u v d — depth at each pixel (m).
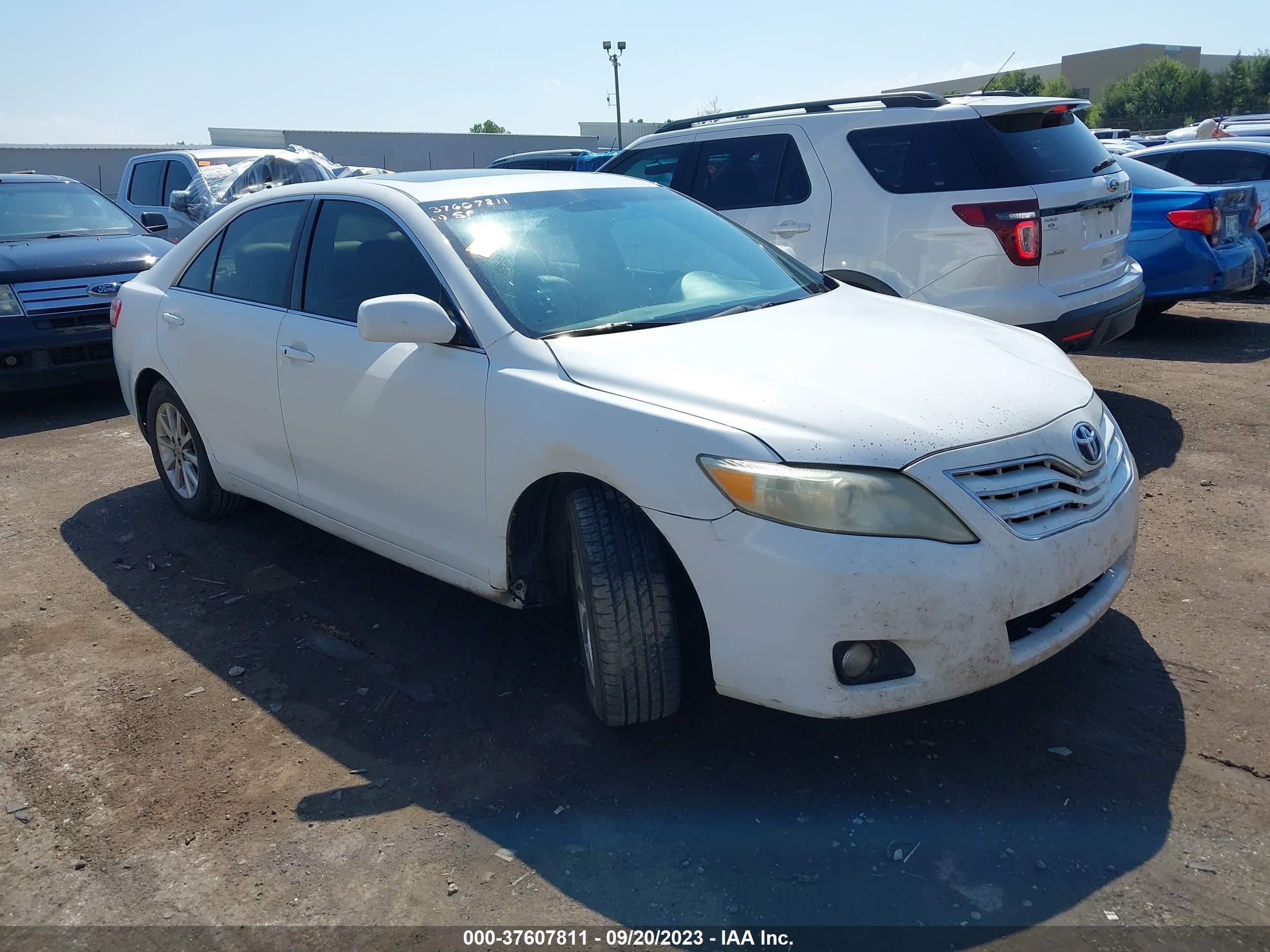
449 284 3.34
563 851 2.59
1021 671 2.65
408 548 3.56
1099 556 2.77
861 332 3.23
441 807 2.79
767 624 2.52
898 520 2.47
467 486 3.19
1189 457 5.31
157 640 3.85
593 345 3.06
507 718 3.21
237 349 4.14
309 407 3.78
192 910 2.44
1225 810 2.59
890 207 5.45
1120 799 2.66
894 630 2.47
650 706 2.89
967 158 5.26
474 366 3.16
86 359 7.29
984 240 5.16
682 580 2.95
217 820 2.77
